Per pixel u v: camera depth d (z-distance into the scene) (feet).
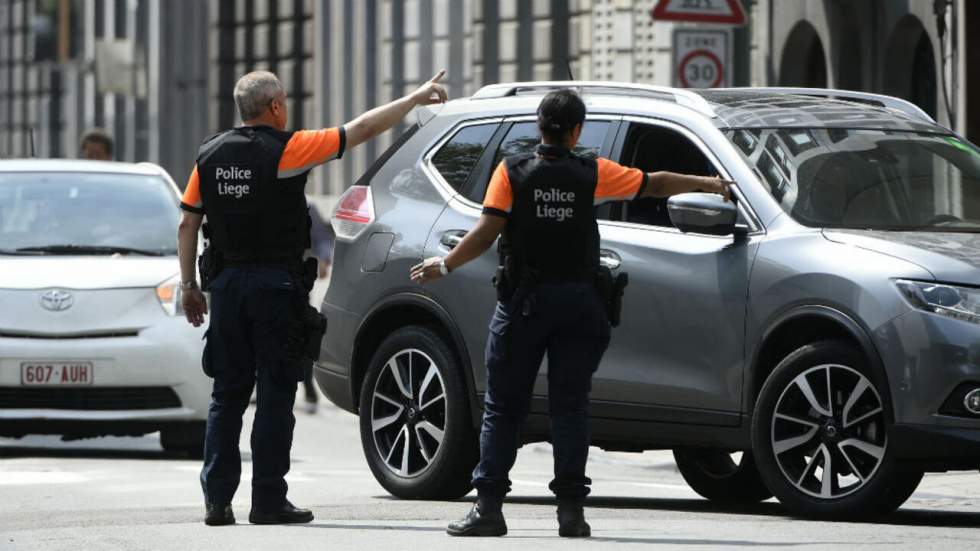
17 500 91.20
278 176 75.10
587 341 70.13
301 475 111.04
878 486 77.66
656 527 74.59
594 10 222.69
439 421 90.79
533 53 256.11
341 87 307.37
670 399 82.89
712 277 81.71
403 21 290.15
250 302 75.31
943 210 83.87
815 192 82.33
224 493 76.07
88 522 78.13
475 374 88.69
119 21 408.46
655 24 214.07
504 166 69.87
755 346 80.38
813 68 189.06
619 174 70.33
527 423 88.33
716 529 73.82
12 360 115.55
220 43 347.15
